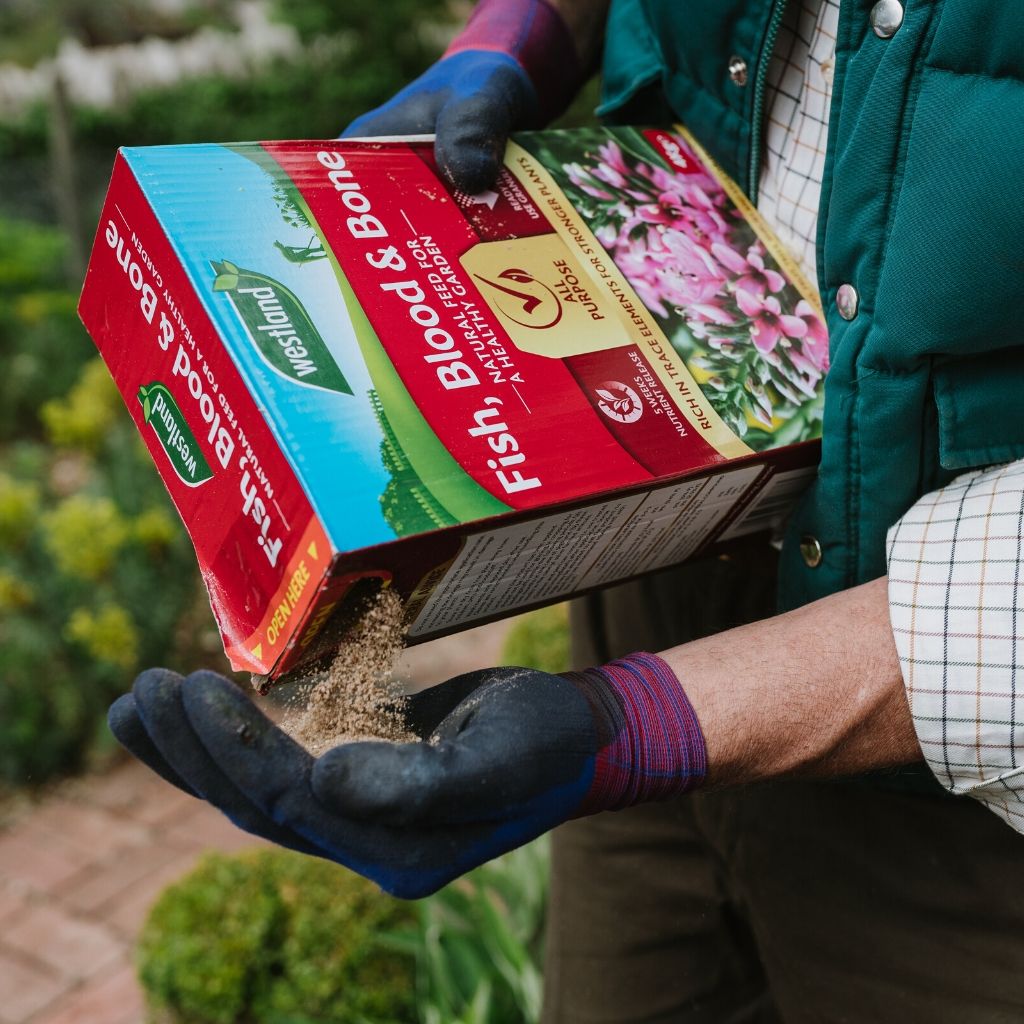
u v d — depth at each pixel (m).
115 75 8.44
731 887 1.16
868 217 0.78
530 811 0.66
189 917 1.82
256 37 8.98
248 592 0.72
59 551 2.85
